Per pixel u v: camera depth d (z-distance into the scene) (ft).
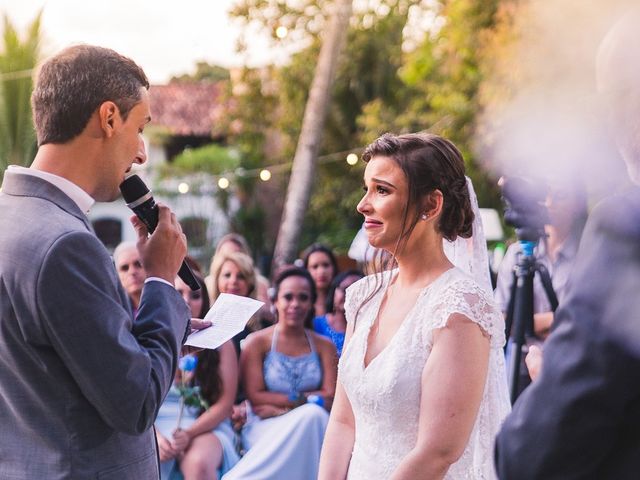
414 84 56.18
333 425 8.32
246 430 15.14
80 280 6.35
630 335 4.15
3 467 6.69
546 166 11.07
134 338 6.63
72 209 6.76
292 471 13.82
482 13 42.37
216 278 17.94
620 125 4.72
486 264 8.58
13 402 6.65
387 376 7.39
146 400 6.52
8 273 6.44
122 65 6.98
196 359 14.33
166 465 13.85
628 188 4.55
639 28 4.69
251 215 70.13
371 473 7.48
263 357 15.97
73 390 6.57
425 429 7.10
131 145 7.03
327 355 16.11
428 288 7.59
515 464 4.45
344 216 67.46
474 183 45.27
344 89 65.16
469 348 7.17
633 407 4.26
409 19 58.80
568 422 4.26
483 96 42.73
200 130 80.33
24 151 48.47
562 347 4.36
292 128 65.67
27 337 6.42
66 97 6.76
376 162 7.82
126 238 72.18
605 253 4.36
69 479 6.54
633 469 4.28
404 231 7.70
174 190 68.54
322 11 47.98
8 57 47.52
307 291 16.06
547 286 11.50
